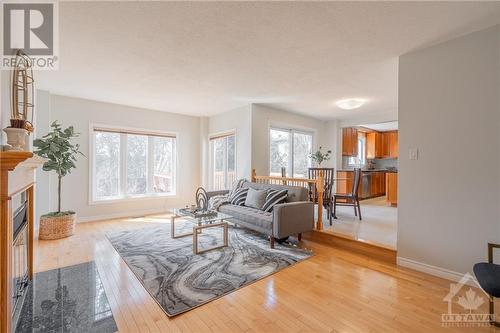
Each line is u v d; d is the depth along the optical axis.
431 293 2.09
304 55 2.65
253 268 2.56
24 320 1.73
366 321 1.73
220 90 3.93
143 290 2.13
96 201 4.69
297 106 5.02
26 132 1.83
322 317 1.77
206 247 3.20
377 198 7.09
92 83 3.61
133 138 5.21
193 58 2.73
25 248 2.20
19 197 2.10
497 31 2.06
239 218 3.70
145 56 2.68
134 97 4.39
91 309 1.85
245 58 2.73
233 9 1.86
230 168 5.59
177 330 1.63
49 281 2.29
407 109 2.59
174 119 5.74
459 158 2.26
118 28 2.12
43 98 3.94
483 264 1.75
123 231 3.93
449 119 2.32
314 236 3.54
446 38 2.28
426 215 2.46
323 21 2.01
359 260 2.81
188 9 1.86
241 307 1.88
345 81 3.46
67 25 2.07
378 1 1.75
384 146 7.94
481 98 2.14
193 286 2.18
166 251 3.04
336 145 6.34
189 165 6.01
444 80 2.34
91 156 4.61
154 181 5.50
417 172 2.52
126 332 1.61
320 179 3.58
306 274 2.46
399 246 2.66
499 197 2.06
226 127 5.55
